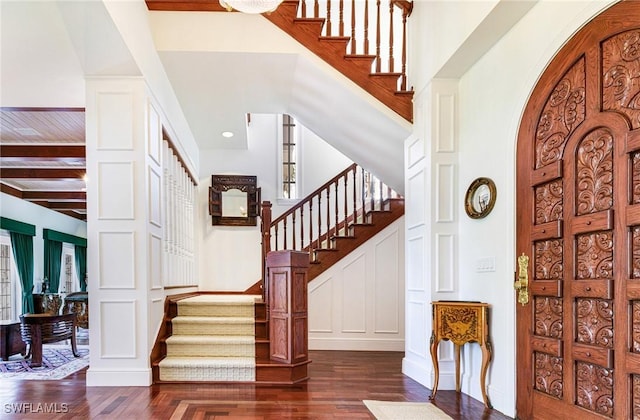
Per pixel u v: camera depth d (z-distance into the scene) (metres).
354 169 6.77
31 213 9.55
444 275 4.38
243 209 8.12
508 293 3.53
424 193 4.54
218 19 4.75
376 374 4.88
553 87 3.11
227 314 5.39
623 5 2.57
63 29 3.47
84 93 4.61
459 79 4.46
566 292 2.93
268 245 5.66
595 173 2.74
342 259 6.55
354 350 6.41
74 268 12.41
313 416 3.47
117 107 4.30
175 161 6.11
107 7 3.21
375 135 5.48
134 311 4.27
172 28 4.72
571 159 2.92
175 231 6.05
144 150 4.31
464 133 4.36
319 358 5.78
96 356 4.25
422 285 4.58
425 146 4.55
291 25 4.83
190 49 4.71
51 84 4.40
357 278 6.53
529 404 3.26
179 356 4.80
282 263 4.65
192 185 7.70
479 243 4.02
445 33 4.13
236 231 8.10
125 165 4.30
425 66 4.61
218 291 7.99
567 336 2.91
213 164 8.20
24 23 3.38
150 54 4.51
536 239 3.24
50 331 5.71
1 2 3.12
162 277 5.02
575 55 2.91
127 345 4.27
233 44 4.75
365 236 6.57
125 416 3.43
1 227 8.18
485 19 3.43
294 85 5.45
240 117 6.61
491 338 3.77
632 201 2.47
